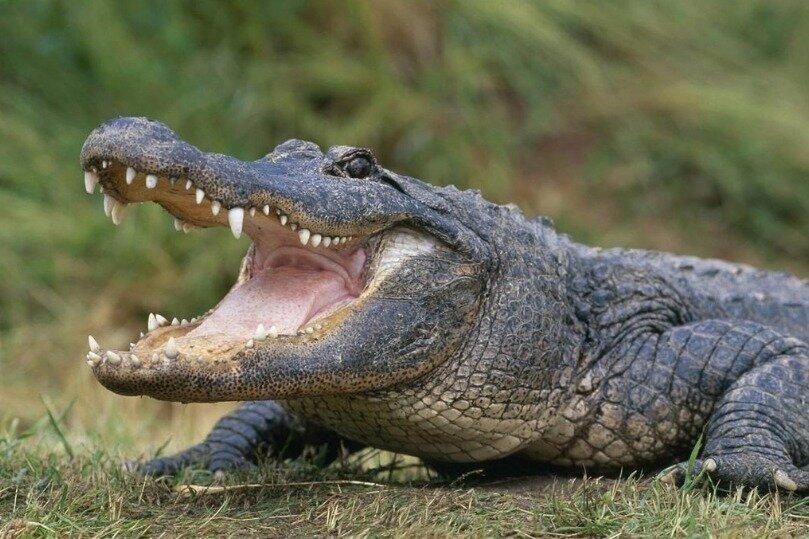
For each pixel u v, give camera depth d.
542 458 11.62
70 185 25.41
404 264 10.42
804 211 29.83
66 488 10.21
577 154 29.80
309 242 10.46
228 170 9.42
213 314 10.26
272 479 10.93
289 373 9.57
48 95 26.58
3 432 14.16
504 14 29.20
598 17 30.98
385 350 10.11
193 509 10.19
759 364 11.32
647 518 9.02
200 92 26.45
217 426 13.05
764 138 30.17
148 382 9.02
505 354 10.84
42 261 24.06
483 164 27.78
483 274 10.87
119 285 24.25
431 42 28.98
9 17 26.75
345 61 27.84
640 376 11.49
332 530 9.29
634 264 12.73
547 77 29.97
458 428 10.76
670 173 29.86
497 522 9.20
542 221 12.49
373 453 13.34
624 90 30.59
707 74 31.47
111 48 26.56
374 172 10.64
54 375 22.48
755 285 14.70
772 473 10.03
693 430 11.41
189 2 27.91
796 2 34.50
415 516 9.38
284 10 27.97
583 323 11.80
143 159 9.12
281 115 26.72
